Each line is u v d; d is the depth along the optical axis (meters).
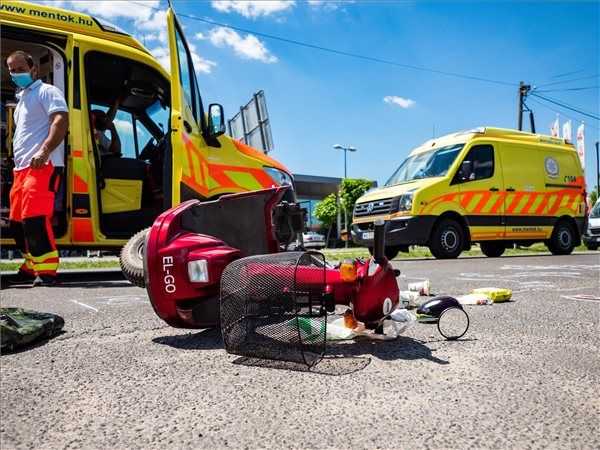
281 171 6.55
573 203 12.23
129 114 6.90
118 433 1.52
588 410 1.71
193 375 2.08
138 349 2.51
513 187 11.02
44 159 4.95
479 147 10.67
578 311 3.61
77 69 5.89
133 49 6.37
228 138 6.23
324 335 2.28
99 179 5.94
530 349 2.50
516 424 1.59
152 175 6.30
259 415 1.66
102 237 5.91
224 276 2.36
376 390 1.89
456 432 1.53
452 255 10.13
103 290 4.93
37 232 5.16
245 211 3.06
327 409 1.71
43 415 1.66
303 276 2.36
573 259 9.77
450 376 2.06
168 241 2.57
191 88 5.82
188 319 2.62
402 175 11.16
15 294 4.59
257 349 2.31
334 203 44.59
